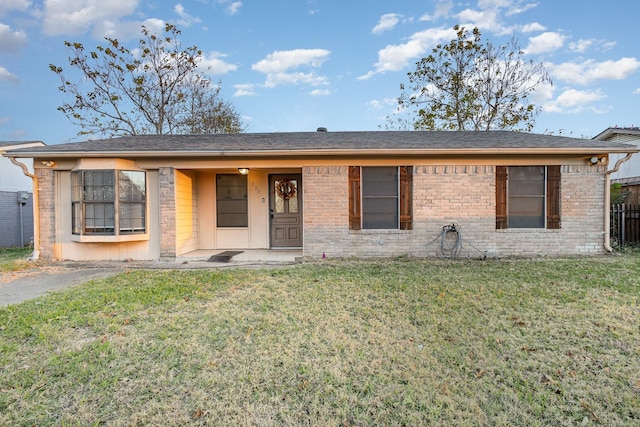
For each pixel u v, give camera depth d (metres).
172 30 19.17
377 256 7.96
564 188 7.86
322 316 4.03
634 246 8.80
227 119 22.47
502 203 7.90
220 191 9.45
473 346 3.25
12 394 2.51
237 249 9.38
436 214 7.92
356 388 2.62
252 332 3.57
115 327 3.67
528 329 3.62
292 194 9.46
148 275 6.26
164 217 8.00
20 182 14.93
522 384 2.66
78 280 6.07
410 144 7.94
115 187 7.64
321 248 7.99
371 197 8.01
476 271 6.34
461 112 19.52
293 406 2.41
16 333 3.52
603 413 2.33
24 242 12.34
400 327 3.70
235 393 2.55
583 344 3.27
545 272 6.15
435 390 2.58
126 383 2.67
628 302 4.43
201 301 4.62
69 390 2.58
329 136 9.79
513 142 8.05
